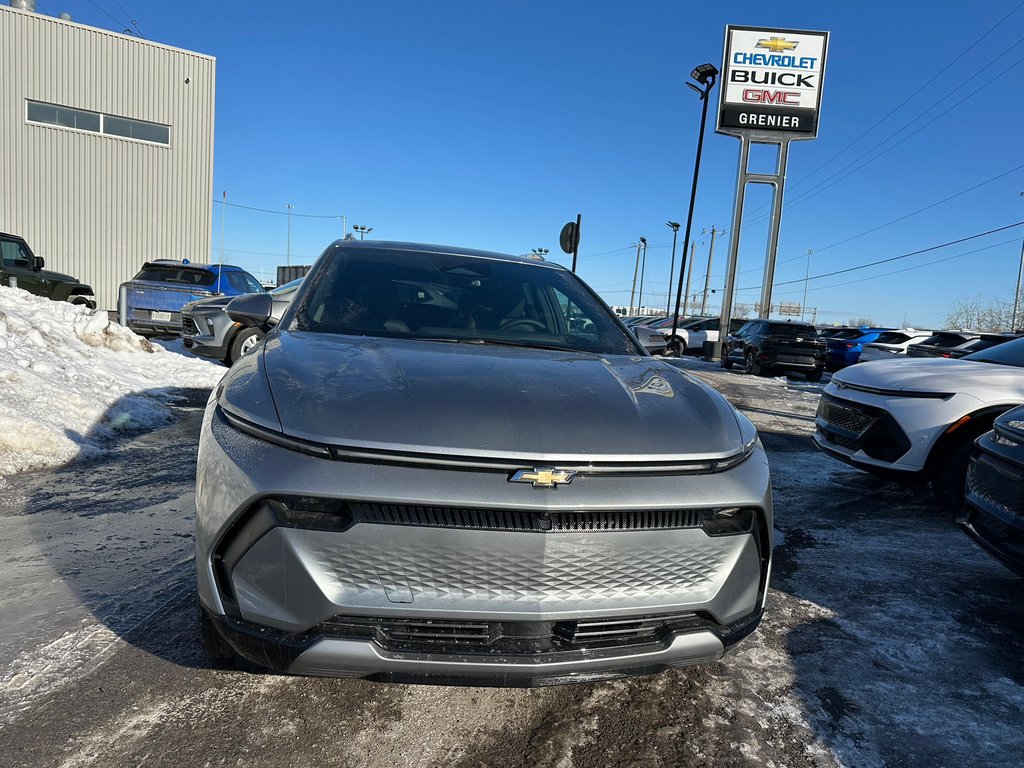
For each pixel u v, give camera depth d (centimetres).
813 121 2369
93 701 207
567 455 177
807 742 210
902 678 251
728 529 194
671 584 185
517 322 300
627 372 247
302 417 180
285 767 184
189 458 504
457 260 342
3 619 254
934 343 1321
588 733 208
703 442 198
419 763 189
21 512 374
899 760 203
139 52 1950
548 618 172
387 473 169
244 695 215
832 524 444
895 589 336
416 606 167
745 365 1762
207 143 2081
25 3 1970
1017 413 322
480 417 184
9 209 1834
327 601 165
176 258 2069
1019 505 294
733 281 2356
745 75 2370
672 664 188
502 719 213
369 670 168
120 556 317
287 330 263
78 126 1898
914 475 452
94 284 1958
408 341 259
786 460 641
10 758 180
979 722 224
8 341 588
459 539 169
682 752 202
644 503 179
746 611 199
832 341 1928
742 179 2392
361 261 323
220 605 177
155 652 236
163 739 192
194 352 934
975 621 302
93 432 536
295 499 168
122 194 1970
